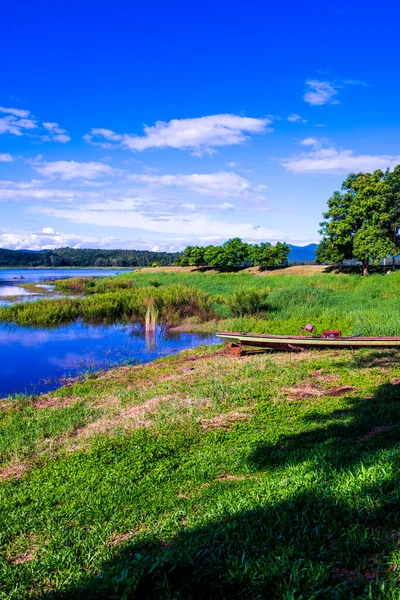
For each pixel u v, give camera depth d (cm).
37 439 850
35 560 435
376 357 1263
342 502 430
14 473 695
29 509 556
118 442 757
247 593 325
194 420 837
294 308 2306
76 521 513
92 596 349
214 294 3403
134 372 1427
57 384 1385
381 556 347
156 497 548
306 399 910
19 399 1187
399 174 4831
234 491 518
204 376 1214
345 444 621
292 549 363
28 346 1955
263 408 870
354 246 4731
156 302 2739
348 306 2338
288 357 1372
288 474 538
